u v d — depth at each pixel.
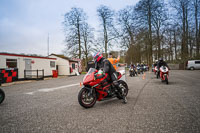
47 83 11.35
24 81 13.48
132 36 31.36
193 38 29.02
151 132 2.46
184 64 32.12
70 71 24.42
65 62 24.00
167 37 30.00
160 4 26.53
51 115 3.50
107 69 4.30
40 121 3.11
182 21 28.53
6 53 14.10
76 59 27.73
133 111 3.61
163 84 8.41
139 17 28.48
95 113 3.56
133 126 2.73
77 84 9.87
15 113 3.71
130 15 30.92
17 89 8.30
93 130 2.61
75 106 4.27
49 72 20.17
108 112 3.61
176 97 4.95
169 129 2.55
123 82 4.87
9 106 4.43
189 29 28.94
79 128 2.71
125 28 31.73
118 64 6.62
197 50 30.88
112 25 30.78
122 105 4.21
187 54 31.95
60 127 2.78
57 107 4.21
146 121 2.94
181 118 3.03
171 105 4.00
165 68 8.63
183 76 13.58
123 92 4.50
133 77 14.03
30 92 7.07
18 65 15.40
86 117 3.29
